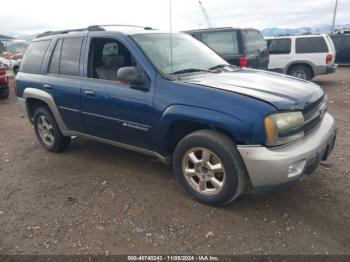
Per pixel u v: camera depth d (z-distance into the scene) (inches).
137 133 154.6
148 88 146.6
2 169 190.1
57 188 163.2
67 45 186.5
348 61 673.0
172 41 173.3
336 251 111.1
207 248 115.7
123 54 162.4
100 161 192.5
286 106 122.7
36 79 198.8
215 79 146.7
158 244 118.8
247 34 348.2
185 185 144.9
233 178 127.3
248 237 119.9
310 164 126.6
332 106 323.9
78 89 173.5
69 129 191.5
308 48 464.4
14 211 144.3
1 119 310.2
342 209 133.6
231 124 122.7
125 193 154.5
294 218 129.3
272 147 121.1
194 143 134.8
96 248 118.0
